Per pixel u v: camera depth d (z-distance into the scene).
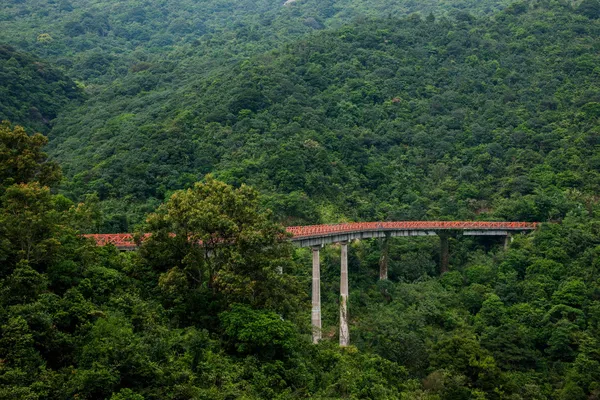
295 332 51.31
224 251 49.50
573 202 98.81
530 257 87.06
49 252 44.03
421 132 124.56
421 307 78.62
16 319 36.06
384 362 59.06
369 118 128.38
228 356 45.31
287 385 45.91
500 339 67.12
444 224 93.56
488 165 115.88
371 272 90.75
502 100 133.50
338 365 52.84
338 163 109.75
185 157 102.44
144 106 138.00
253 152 104.00
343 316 72.19
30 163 51.59
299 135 110.12
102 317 40.66
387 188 111.38
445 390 54.06
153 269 51.44
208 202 50.97
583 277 77.88
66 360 37.78
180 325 47.75
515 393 54.94
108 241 57.03
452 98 135.38
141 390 37.03
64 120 141.00
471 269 89.44
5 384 33.16
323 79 136.00
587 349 64.88
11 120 130.25
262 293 49.56
